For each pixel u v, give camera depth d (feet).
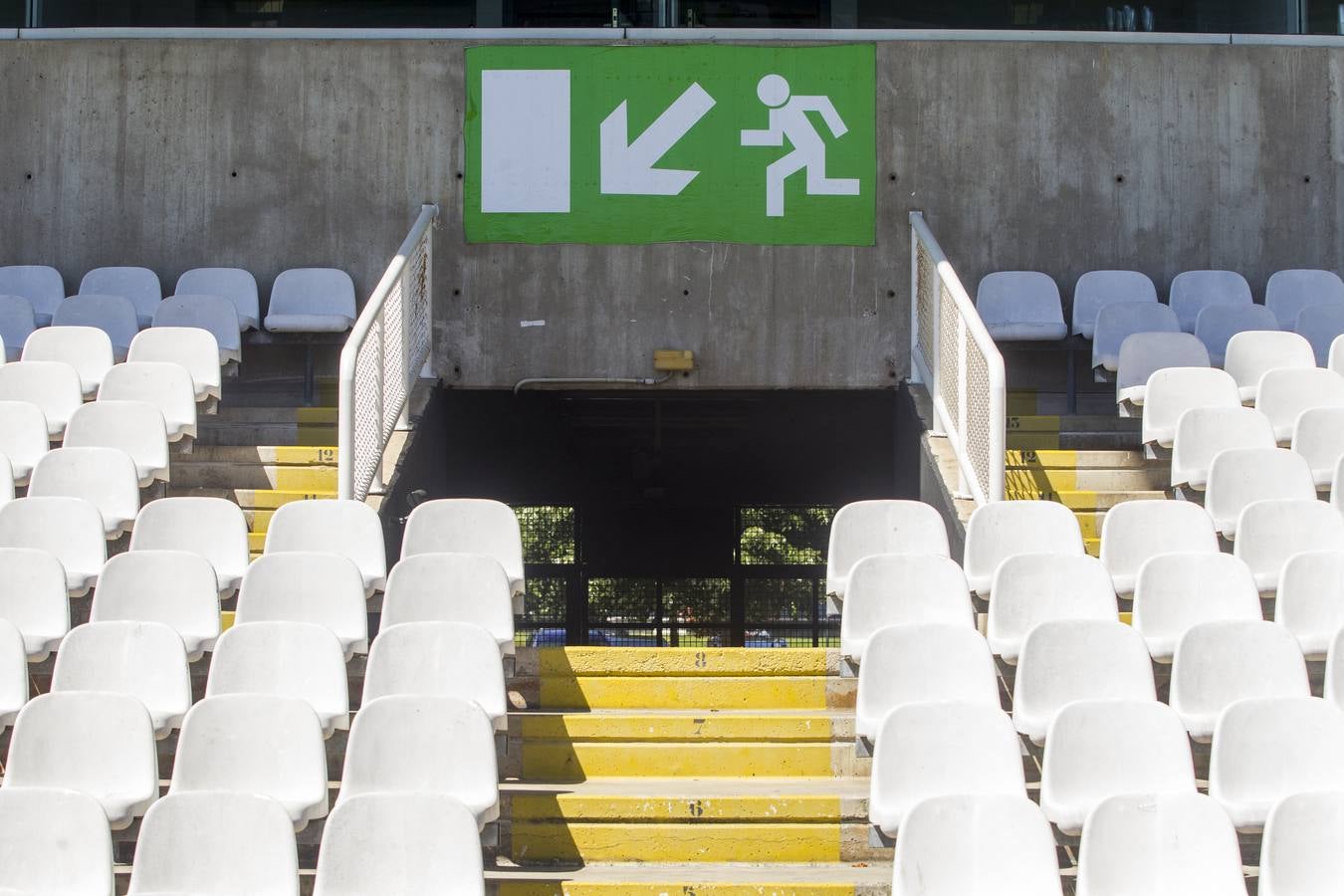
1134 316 25.77
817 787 16.74
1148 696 16.35
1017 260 28.19
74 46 28.63
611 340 28.02
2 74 28.63
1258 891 13.73
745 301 28.07
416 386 26.37
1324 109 28.58
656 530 34.14
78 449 20.95
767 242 28.07
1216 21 28.91
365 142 28.27
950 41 28.30
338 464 22.12
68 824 12.89
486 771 14.74
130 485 20.86
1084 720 14.80
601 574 34.12
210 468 23.34
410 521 20.04
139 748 14.79
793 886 15.08
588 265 28.07
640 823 16.12
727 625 34.06
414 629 16.38
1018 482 23.34
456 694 16.26
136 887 12.73
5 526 19.56
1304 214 28.48
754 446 33.37
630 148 28.14
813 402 31.19
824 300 28.07
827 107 28.22
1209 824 13.02
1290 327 27.55
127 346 26.14
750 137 28.17
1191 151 28.40
